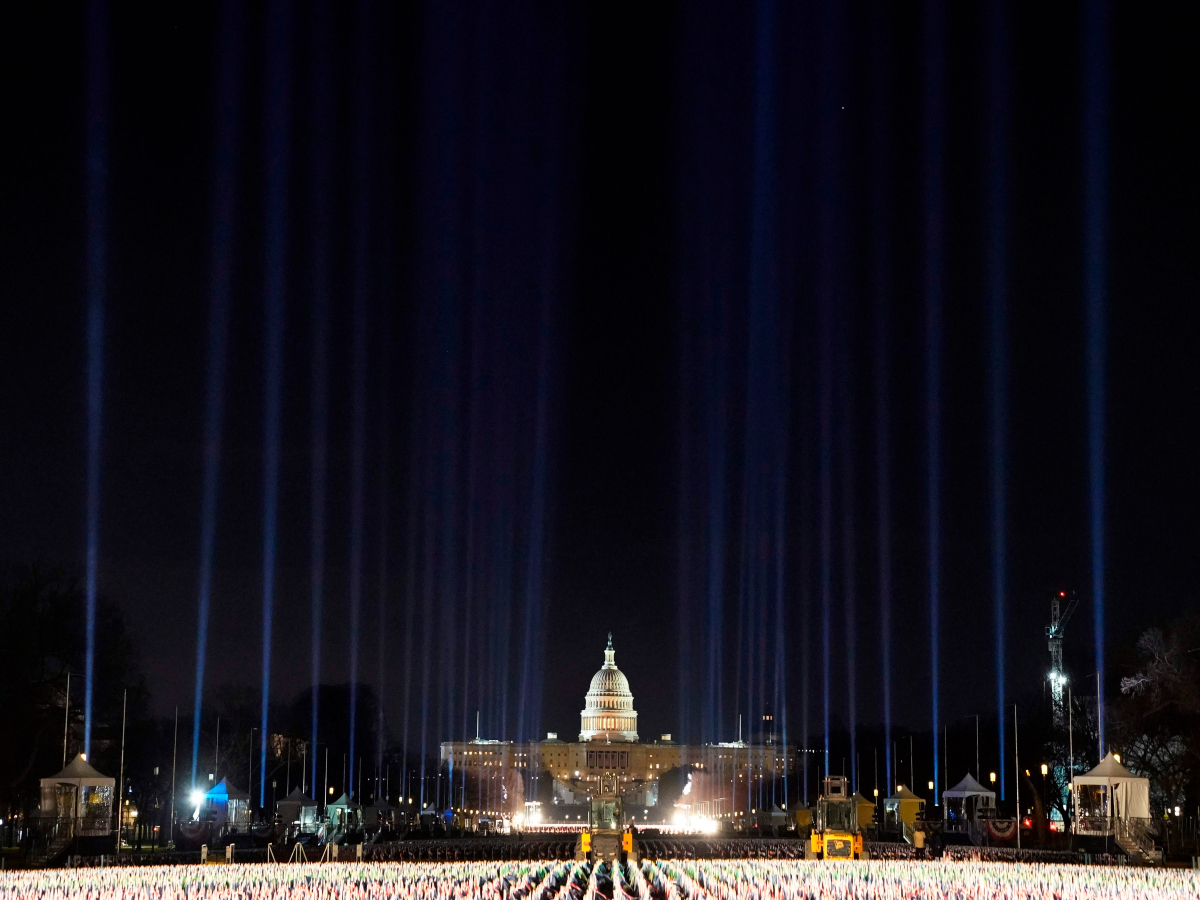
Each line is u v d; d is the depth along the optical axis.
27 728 126.19
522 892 73.69
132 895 71.06
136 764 158.75
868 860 105.00
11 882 79.38
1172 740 135.00
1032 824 124.88
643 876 85.06
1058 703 171.88
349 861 105.69
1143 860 101.44
